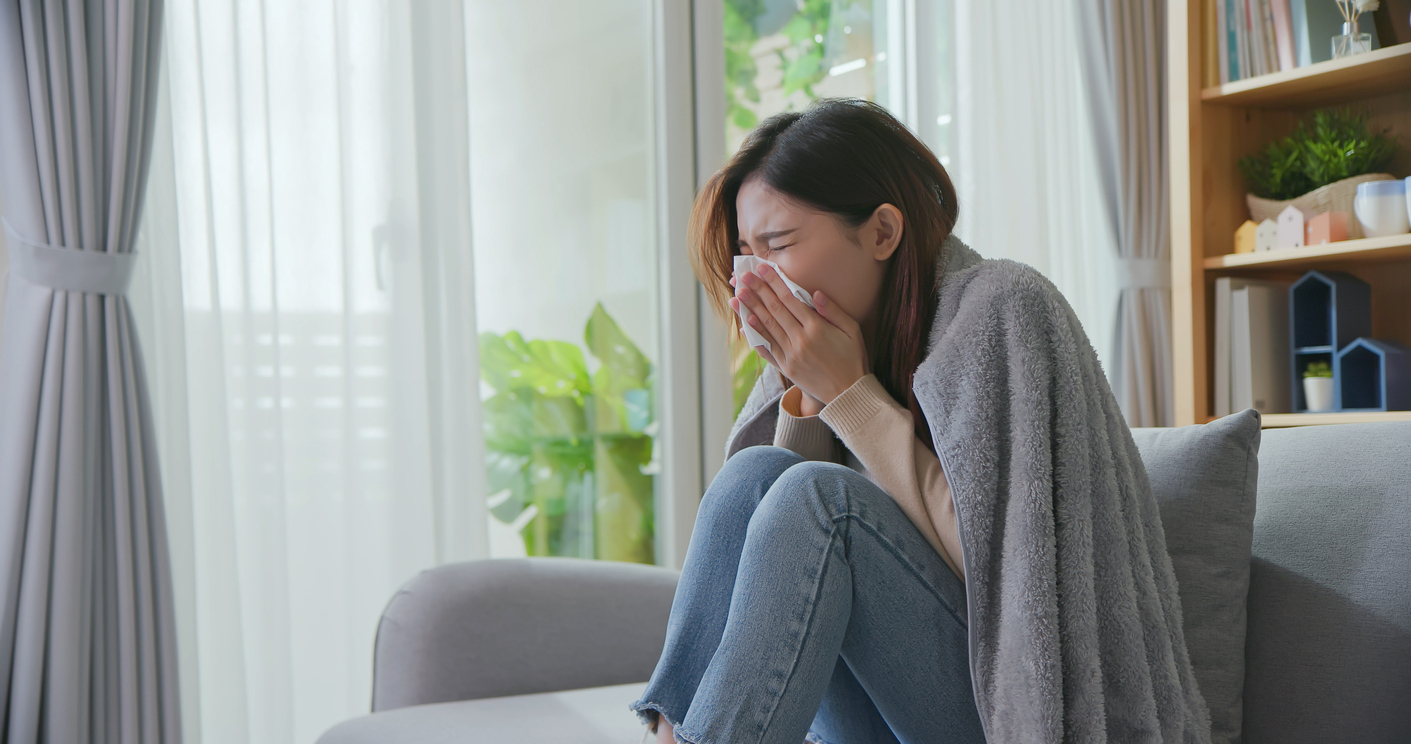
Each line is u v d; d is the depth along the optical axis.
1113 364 2.84
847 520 0.91
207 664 1.84
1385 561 0.99
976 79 2.76
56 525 1.58
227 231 1.90
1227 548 1.07
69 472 1.58
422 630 1.45
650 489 2.42
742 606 0.91
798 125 1.08
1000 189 2.78
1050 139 2.88
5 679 1.55
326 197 2.00
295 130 1.98
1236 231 2.31
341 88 1.99
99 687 1.61
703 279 1.24
